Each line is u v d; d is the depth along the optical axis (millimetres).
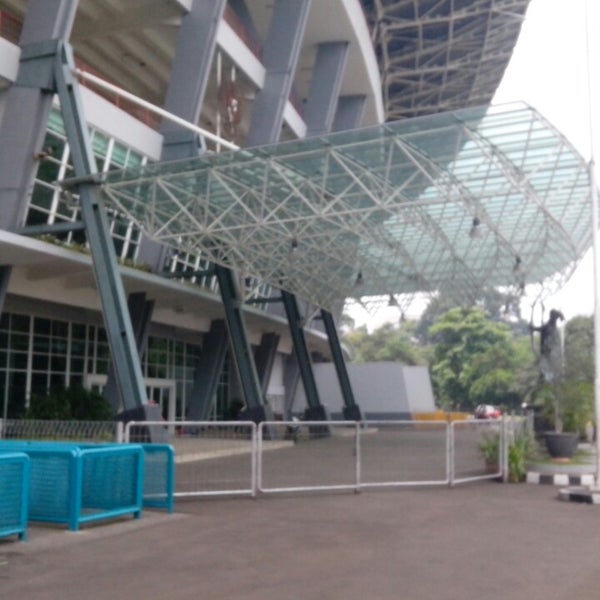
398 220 24969
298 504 13250
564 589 7566
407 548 9570
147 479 12445
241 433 14367
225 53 31156
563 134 18047
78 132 22625
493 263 29875
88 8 30703
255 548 9523
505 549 9539
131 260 29672
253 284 39406
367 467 15656
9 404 27328
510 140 18484
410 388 60656
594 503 13477
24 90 23062
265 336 46000
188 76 28641
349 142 19438
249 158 20641
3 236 21719
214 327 38031
